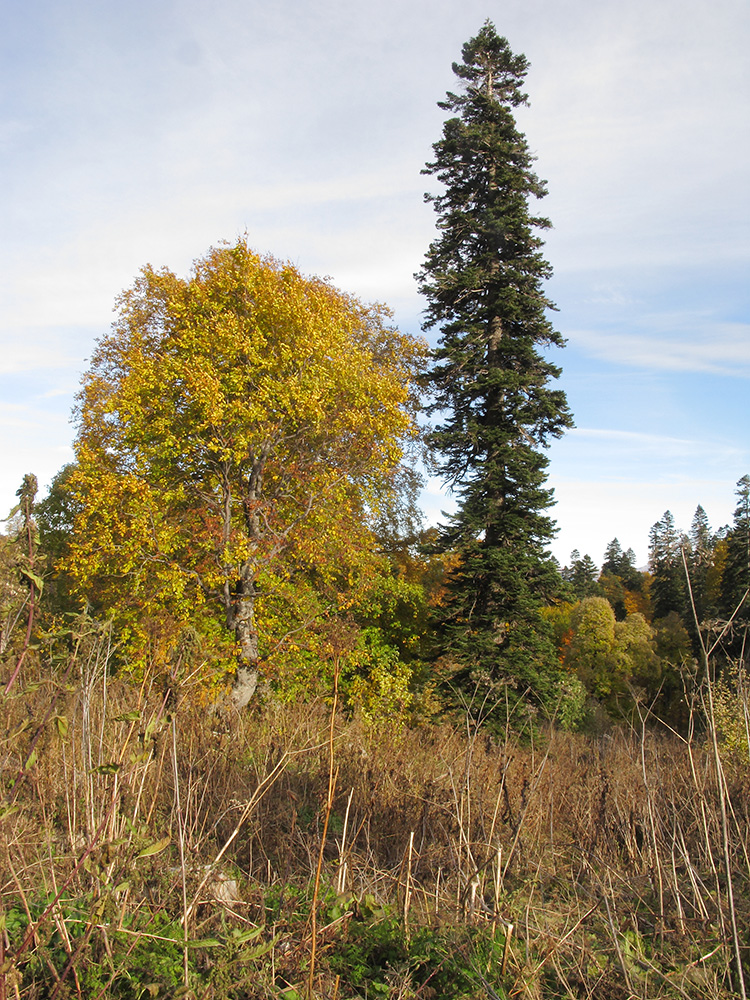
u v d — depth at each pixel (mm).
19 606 2156
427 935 3250
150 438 14258
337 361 14625
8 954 2430
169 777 4277
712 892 3895
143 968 2623
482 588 17484
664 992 2883
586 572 67938
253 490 15242
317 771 5441
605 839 4555
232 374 13469
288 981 2865
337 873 3689
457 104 20719
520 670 15398
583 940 3150
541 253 18953
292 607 15805
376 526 19672
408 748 6926
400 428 15688
